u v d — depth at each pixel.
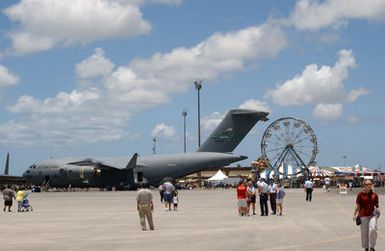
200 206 40.41
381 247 16.08
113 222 26.73
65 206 41.53
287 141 94.12
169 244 17.38
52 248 16.59
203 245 17.00
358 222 15.32
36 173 82.06
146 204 22.48
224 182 113.19
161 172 79.69
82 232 21.72
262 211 30.86
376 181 108.38
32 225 25.19
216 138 79.81
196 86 88.12
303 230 21.59
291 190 82.00
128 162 80.50
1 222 27.03
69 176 79.50
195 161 79.06
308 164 94.12
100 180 81.56
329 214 31.06
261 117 78.94
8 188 37.19
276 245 16.78
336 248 15.98
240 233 20.62
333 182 109.38
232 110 79.19
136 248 16.44
